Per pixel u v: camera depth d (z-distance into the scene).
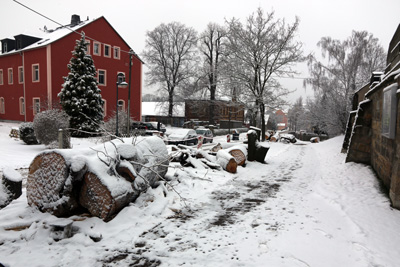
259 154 12.80
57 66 27.75
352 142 10.69
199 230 4.55
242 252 3.77
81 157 4.47
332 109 29.47
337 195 6.71
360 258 3.61
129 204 5.20
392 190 5.80
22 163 10.55
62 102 21.80
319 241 4.13
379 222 4.88
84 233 4.14
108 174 4.77
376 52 29.16
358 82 28.44
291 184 8.26
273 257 3.62
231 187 7.69
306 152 18.94
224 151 10.77
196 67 41.22
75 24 33.84
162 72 42.34
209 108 42.41
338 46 30.56
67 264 3.40
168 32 42.34
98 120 22.00
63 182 4.45
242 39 25.97
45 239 3.95
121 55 33.25
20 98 31.19
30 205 4.74
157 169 6.61
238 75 26.81
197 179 8.17
